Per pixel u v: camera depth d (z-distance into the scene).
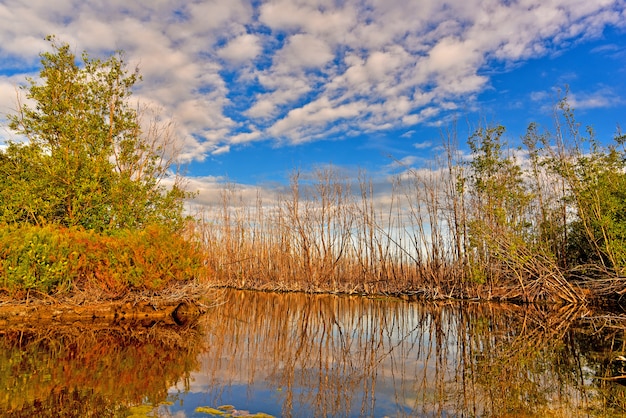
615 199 19.05
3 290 13.20
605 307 19.98
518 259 21.73
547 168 23.30
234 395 7.52
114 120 21.30
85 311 14.04
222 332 14.08
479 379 8.91
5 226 14.02
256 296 28.70
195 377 8.55
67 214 17.72
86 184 17.30
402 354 11.48
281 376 8.98
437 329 15.68
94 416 6.18
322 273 31.91
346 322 17.61
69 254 13.95
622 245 18.45
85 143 19.73
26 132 19.09
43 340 11.14
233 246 38.75
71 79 20.09
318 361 10.54
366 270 31.09
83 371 8.52
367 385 8.45
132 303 14.83
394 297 27.91
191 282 16.64
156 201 20.64
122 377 8.26
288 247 34.09
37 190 16.88
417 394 7.85
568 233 23.48
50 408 6.42
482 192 24.23
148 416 6.28
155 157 22.14
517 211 23.94
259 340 13.06
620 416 6.71
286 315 19.52
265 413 6.68
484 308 21.31
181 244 16.11
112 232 16.95
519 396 7.74
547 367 9.85
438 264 27.23
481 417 6.68
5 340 10.98
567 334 13.96
